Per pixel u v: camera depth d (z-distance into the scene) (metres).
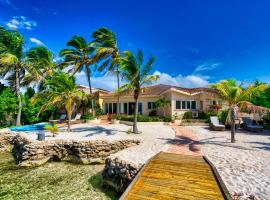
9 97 27.00
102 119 32.16
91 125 26.05
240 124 22.61
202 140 15.70
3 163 14.38
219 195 6.51
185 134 18.59
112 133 19.19
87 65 32.31
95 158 13.76
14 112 27.44
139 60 18.75
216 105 26.59
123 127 23.73
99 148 13.98
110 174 9.90
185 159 10.14
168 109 29.30
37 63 31.17
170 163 9.46
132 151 12.00
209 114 26.75
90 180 10.77
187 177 7.86
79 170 12.43
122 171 9.31
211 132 19.81
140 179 7.72
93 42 31.72
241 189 6.89
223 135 18.03
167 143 14.57
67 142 14.55
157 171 8.47
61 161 14.34
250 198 6.28
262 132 19.75
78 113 33.69
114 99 35.75
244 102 14.09
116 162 9.96
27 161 13.49
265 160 10.19
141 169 8.45
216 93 16.23
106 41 30.12
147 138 16.59
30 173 12.11
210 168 8.80
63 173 11.96
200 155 11.03
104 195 9.09
